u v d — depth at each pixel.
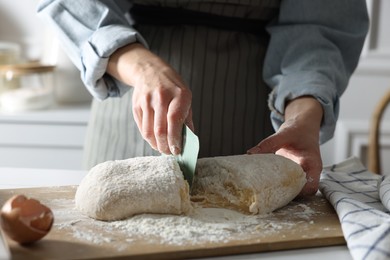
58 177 1.04
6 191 0.93
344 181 0.99
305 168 0.94
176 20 1.15
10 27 2.19
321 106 1.02
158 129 0.88
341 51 1.17
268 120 1.17
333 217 0.84
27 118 1.91
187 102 0.88
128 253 0.71
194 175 0.90
